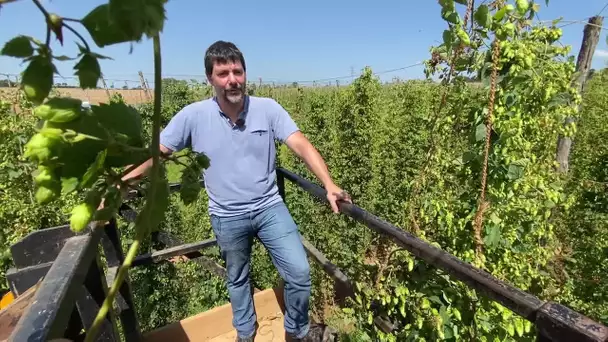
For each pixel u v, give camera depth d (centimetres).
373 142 775
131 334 240
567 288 473
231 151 243
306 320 253
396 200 766
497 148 249
